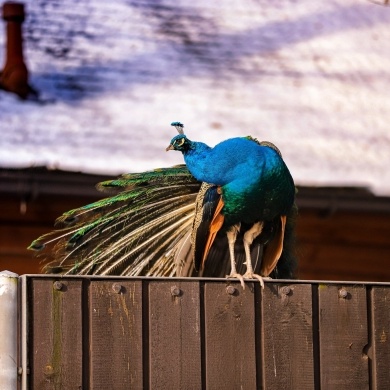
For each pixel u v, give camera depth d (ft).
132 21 59.16
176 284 29.12
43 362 28.02
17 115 51.06
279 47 59.52
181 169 36.76
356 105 55.98
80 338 28.30
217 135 51.37
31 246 34.45
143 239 35.86
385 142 53.62
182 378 28.81
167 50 57.41
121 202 35.70
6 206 50.78
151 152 49.47
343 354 29.81
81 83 54.19
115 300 28.66
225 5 62.23
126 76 55.21
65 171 47.01
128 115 52.16
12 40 53.57
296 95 55.88
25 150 48.08
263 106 54.44
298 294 29.78
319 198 49.37
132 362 28.55
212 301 29.30
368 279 54.24
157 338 28.81
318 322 29.84
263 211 35.47
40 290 28.25
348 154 51.88
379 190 49.73
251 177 34.71
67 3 59.47
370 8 64.69
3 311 28.17
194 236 35.73
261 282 29.60
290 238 37.73
